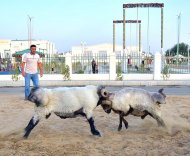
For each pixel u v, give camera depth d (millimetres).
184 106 11836
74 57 27391
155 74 26375
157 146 6746
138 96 7887
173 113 10367
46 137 7551
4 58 29969
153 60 27047
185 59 27516
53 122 9195
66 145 6801
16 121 9461
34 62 12914
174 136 7566
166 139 7297
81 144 6895
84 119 9578
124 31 33281
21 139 7363
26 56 12844
